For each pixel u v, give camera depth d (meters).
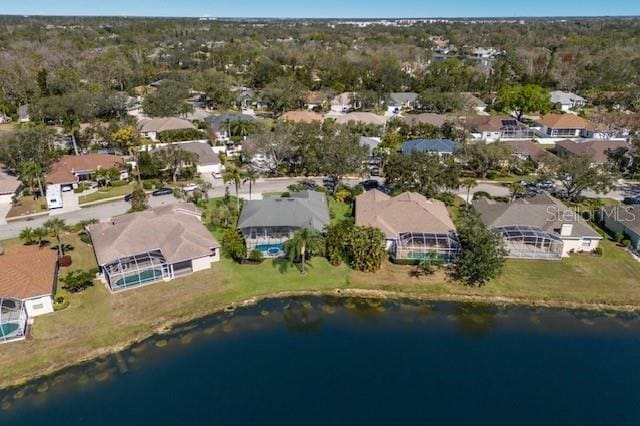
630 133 109.62
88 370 41.22
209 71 182.00
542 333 47.47
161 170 86.00
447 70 180.38
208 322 48.06
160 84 168.88
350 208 73.50
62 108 122.62
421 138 104.38
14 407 37.31
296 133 92.81
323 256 59.62
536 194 78.81
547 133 119.56
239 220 63.06
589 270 57.47
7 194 74.44
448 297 52.84
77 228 63.47
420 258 58.06
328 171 79.81
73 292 50.81
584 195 81.94
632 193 83.00
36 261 51.34
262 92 148.50
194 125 124.19
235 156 100.75
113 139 98.62
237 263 57.69
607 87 161.50
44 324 46.12
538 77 173.88
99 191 79.94
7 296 44.69
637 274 56.94
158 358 42.81
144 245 54.31
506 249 57.66
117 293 51.28
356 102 152.50
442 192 77.62
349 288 53.97
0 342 43.62
